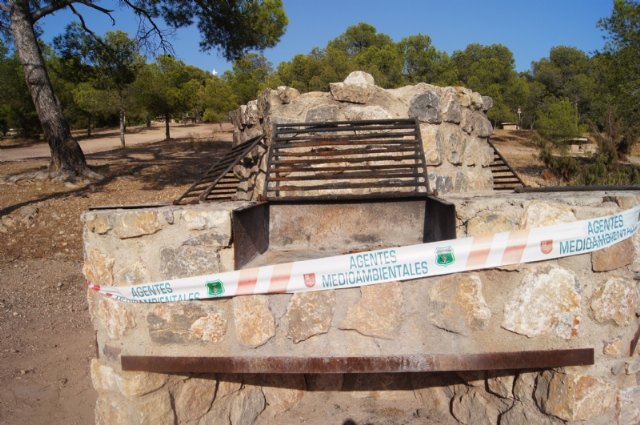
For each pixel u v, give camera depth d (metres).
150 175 12.01
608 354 2.42
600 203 2.43
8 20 11.37
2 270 6.57
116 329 2.64
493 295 2.43
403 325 2.47
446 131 4.32
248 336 2.51
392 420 3.06
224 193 4.68
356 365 2.44
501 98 25.78
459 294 2.45
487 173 5.10
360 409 3.21
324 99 4.29
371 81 4.50
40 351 4.27
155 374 2.58
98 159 14.93
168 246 2.58
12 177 10.84
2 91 26.00
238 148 4.46
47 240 7.72
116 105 19.88
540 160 11.77
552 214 2.44
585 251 2.38
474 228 2.51
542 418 2.49
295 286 2.47
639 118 12.66
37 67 10.66
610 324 2.42
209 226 2.54
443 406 3.13
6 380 3.71
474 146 4.85
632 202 2.43
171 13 11.70
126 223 2.59
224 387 2.93
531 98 30.30
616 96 12.33
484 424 2.79
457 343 2.46
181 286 2.54
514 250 2.39
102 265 2.67
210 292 2.51
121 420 2.57
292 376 3.24
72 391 3.59
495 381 2.75
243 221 2.80
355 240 3.85
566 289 2.40
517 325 2.42
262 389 3.18
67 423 3.19
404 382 3.34
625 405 2.47
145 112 21.64
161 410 2.57
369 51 19.14
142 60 16.14
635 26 11.68
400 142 3.67
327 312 2.48
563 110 15.59
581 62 36.00
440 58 24.00
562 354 2.38
